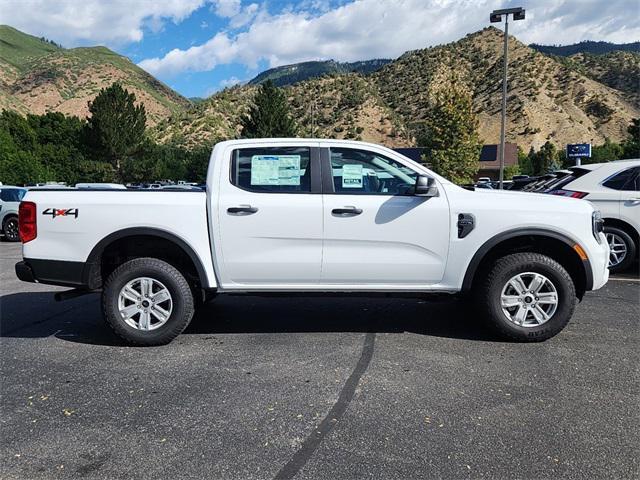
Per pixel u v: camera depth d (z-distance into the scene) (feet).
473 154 130.00
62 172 192.44
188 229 15.46
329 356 14.71
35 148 194.49
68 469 9.27
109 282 15.42
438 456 9.53
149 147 174.60
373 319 18.57
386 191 15.74
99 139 167.22
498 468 9.14
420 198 15.49
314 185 15.60
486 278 15.56
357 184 15.72
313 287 15.80
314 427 10.62
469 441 10.03
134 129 171.83
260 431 10.50
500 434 10.28
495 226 15.31
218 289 15.81
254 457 9.57
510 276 15.43
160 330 15.53
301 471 9.10
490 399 11.84
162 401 11.91
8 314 19.83
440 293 15.89
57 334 17.15
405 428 10.55
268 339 16.34
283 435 10.33
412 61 460.55
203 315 19.24
